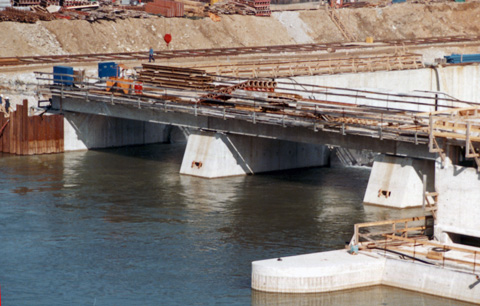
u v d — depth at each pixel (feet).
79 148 299.99
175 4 495.82
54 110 298.76
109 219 206.18
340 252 163.84
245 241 188.75
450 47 481.87
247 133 248.93
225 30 504.43
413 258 159.53
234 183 248.52
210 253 180.24
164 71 280.72
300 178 258.16
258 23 527.40
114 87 282.15
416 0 617.62
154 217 208.23
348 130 220.43
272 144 267.39
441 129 179.63
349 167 279.69
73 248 183.32
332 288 155.43
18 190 234.17
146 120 272.92
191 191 236.84
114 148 307.37
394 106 284.82
